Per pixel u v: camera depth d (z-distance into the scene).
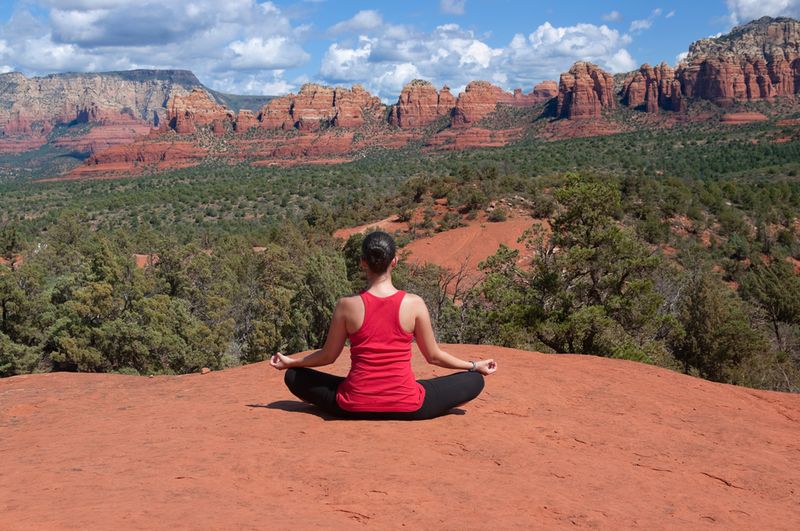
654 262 20.22
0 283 31.69
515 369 7.00
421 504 3.08
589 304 20.95
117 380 7.18
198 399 5.93
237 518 2.71
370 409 4.59
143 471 3.47
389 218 79.50
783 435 5.26
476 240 62.16
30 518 2.59
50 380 7.18
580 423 5.12
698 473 4.10
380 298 4.47
